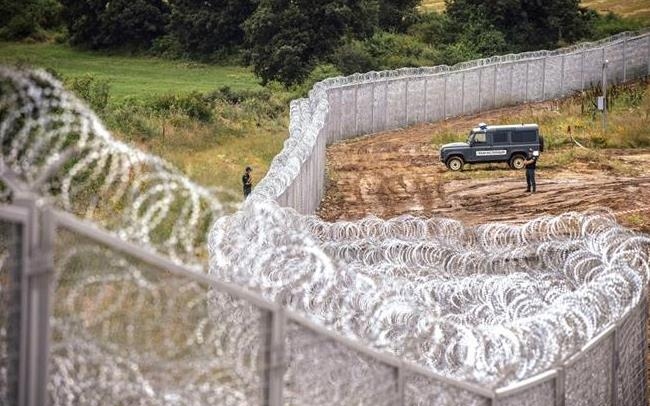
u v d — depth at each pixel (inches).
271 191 1321.4
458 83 4950.8
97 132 546.3
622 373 951.0
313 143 2412.6
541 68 5334.6
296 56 5152.6
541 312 922.7
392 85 4571.9
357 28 5644.7
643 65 5851.4
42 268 425.1
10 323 432.1
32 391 425.4
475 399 705.6
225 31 6560.0
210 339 529.0
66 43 6840.6
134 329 494.0
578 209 2699.3
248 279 681.0
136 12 6717.5
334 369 578.9
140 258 462.6
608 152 3673.7
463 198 2908.5
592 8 7450.8
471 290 1090.1
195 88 5349.4
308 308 759.1
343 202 2871.6
